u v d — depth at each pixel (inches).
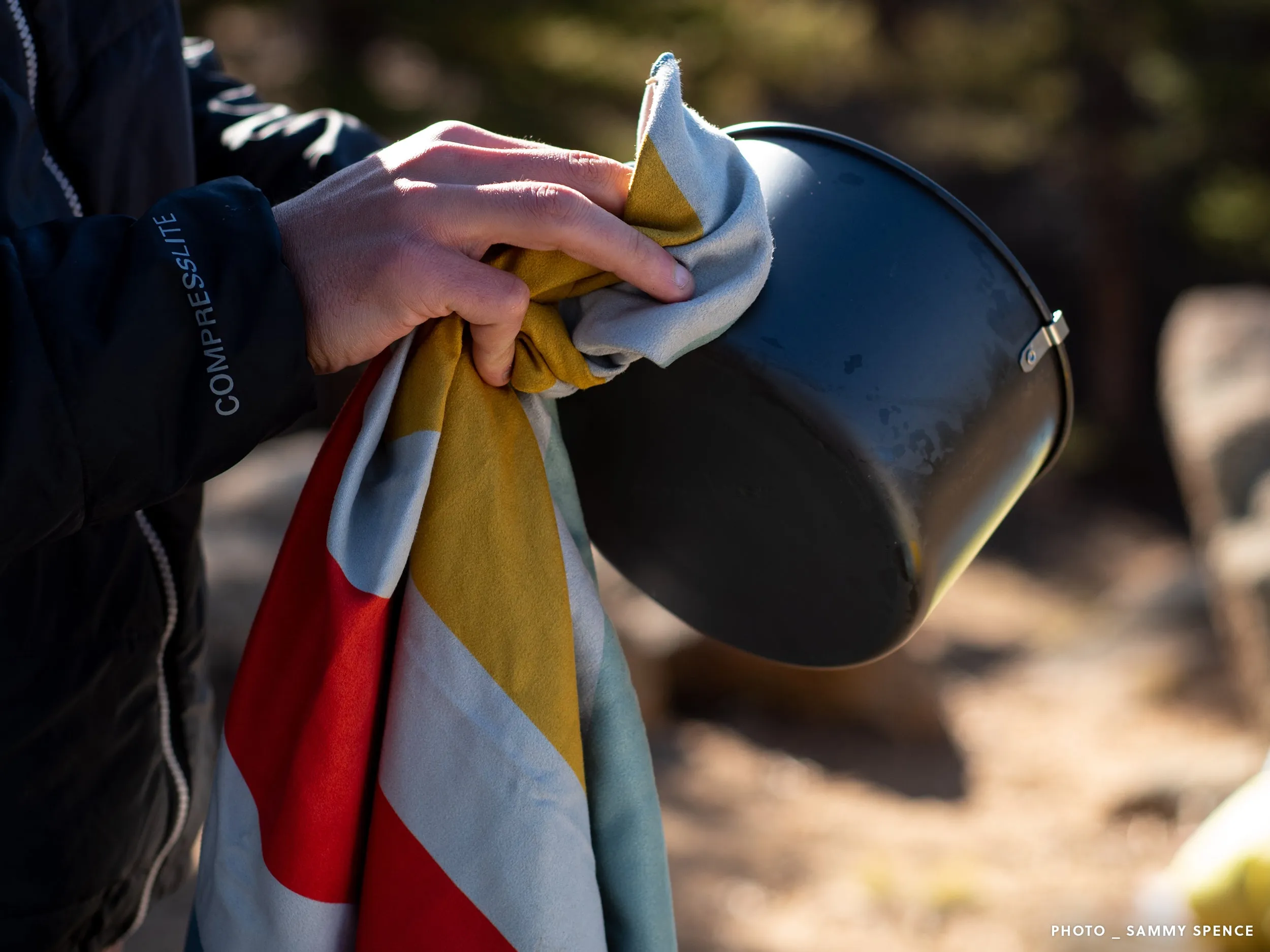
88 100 42.2
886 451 37.7
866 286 38.2
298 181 48.6
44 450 30.8
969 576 450.9
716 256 35.5
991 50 629.9
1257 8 580.4
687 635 251.1
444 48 362.3
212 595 181.5
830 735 247.1
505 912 34.4
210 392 32.3
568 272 35.3
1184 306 291.4
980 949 161.2
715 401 39.4
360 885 36.4
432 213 33.3
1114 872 192.1
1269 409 245.0
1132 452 621.0
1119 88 614.2
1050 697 292.7
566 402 44.6
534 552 36.1
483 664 35.2
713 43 390.6
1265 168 605.9
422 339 36.1
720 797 214.4
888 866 187.8
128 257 32.2
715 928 161.5
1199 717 264.1
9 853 40.8
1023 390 40.7
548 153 35.3
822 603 42.4
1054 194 722.2
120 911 46.0
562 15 376.5
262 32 396.8
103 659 42.3
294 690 36.0
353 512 35.9
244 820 36.2
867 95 707.4
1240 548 229.8
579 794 35.3
